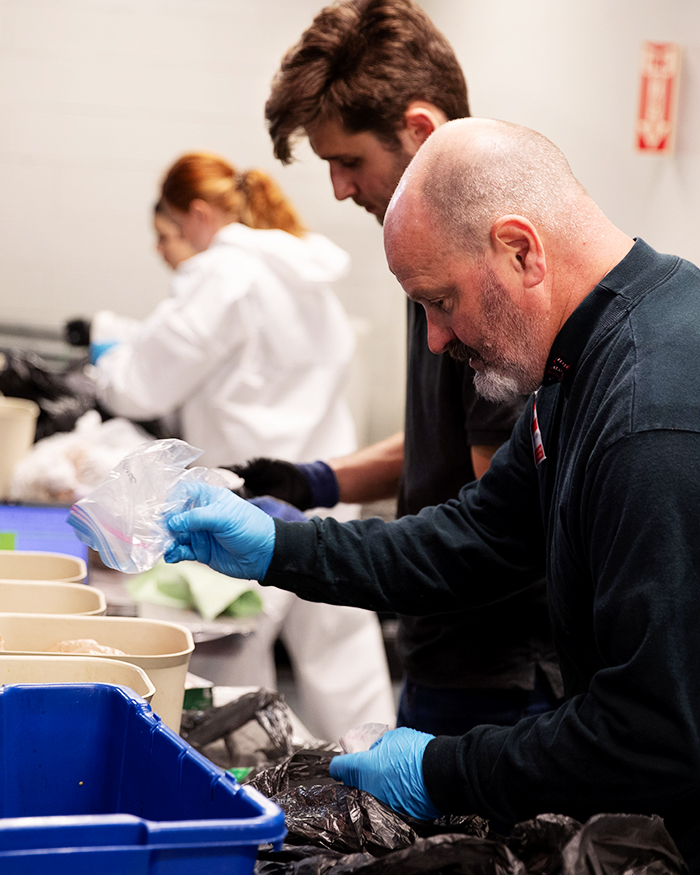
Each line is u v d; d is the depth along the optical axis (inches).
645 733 31.0
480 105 166.6
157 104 187.8
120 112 187.2
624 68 117.0
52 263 190.2
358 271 195.9
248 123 189.5
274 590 92.7
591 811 32.8
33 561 56.9
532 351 37.9
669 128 106.0
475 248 36.6
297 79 52.4
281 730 48.6
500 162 36.6
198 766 28.7
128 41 185.6
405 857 29.0
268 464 62.9
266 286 98.7
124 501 41.6
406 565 45.1
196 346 97.1
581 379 36.5
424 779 36.0
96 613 47.8
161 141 188.9
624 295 35.7
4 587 50.5
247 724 48.6
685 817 34.1
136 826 24.0
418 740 37.8
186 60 187.0
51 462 92.7
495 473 45.6
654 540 31.0
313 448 104.9
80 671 37.9
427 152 37.8
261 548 43.9
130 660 38.9
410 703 59.6
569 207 37.0
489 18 162.7
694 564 30.8
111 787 33.0
